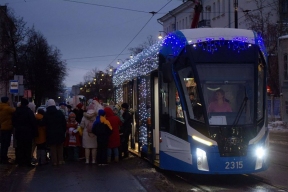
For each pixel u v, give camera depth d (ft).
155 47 43.34
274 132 103.50
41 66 173.88
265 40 140.77
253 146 35.17
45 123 44.91
